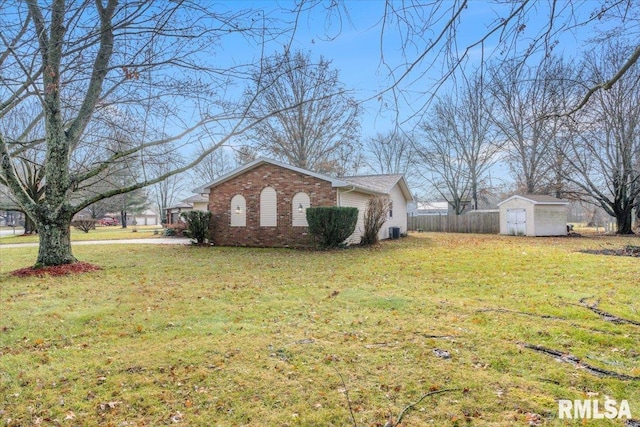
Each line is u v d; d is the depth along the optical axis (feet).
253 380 11.07
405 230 77.05
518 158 77.82
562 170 71.20
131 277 27.94
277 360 12.38
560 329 14.84
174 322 16.61
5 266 35.01
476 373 11.23
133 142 27.91
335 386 10.66
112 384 10.96
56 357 12.97
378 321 16.33
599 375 11.07
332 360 12.31
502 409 9.38
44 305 19.76
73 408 9.80
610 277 25.52
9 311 18.65
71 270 29.91
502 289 22.44
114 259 38.91
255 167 53.62
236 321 16.69
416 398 9.95
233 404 9.87
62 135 30.12
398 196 72.64
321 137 80.59
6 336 15.10
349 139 80.84
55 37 11.68
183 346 13.67
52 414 9.55
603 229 91.66
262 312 18.08
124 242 63.57
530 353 12.65
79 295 22.06
